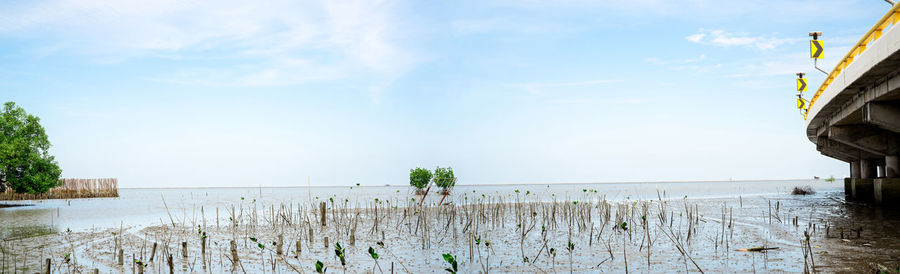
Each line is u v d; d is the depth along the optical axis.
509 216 26.88
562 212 28.08
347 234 19.64
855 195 39.81
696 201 40.41
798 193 52.34
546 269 12.68
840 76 20.31
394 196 72.50
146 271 13.05
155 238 19.27
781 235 17.48
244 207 42.03
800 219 23.19
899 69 15.98
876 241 15.80
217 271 13.01
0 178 44.78
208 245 17.20
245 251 15.97
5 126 44.19
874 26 15.69
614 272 12.22
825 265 12.31
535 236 18.53
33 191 45.12
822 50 22.98
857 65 17.64
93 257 15.09
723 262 13.05
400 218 26.62
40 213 34.31
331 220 26.16
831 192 57.97
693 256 13.94
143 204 48.00
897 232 17.92
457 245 16.83
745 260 13.24
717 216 25.34
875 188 31.23
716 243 15.30
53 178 46.44
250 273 12.77
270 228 22.53
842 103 23.47
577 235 18.59
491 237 18.44
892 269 11.69
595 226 21.44
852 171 46.62
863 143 28.72
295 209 38.59
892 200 29.28
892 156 29.47
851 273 11.45
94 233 21.03
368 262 13.95
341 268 13.20
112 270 13.22
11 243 18.09
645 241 16.81
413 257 14.64
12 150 42.59
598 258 13.98
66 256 12.84
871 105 19.48
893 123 19.16
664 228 20.25
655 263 13.13
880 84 17.91
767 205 33.78
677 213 27.69
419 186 55.59
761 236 17.33
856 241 15.84
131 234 20.56
